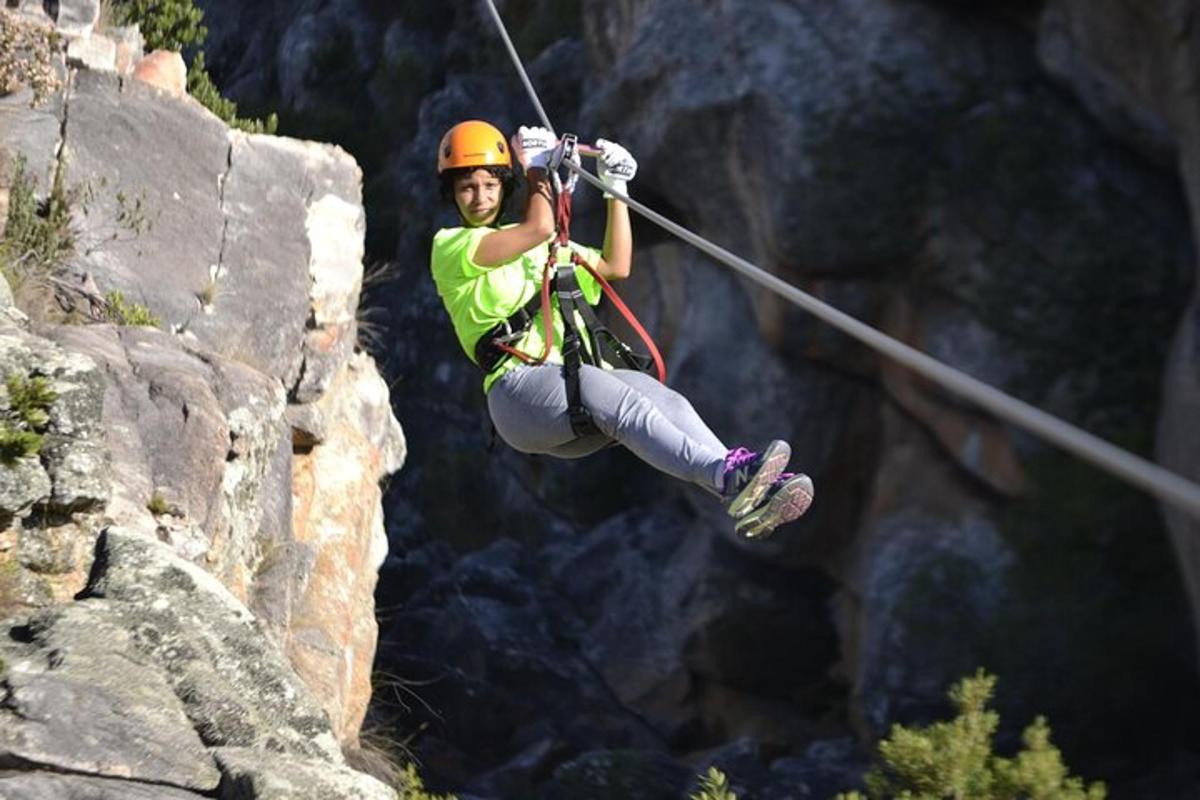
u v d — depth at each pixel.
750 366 40.72
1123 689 33.78
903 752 12.65
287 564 16.50
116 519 12.50
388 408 22.97
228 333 17.98
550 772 40.38
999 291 35.88
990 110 36.62
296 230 19.70
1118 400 34.78
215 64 63.56
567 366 9.41
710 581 42.12
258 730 10.23
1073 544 34.75
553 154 9.94
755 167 39.00
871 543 38.81
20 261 16.53
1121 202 35.41
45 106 18.22
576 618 45.00
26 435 11.17
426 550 49.19
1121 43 32.69
